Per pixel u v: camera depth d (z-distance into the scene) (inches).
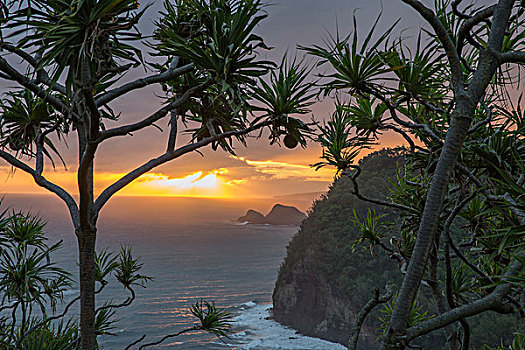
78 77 59.8
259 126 81.8
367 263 2178.9
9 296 101.7
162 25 84.3
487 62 45.9
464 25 52.5
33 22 56.3
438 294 76.8
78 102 64.9
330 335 2178.9
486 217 70.8
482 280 67.1
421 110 79.2
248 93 78.2
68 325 114.2
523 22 59.4
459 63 46.5
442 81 72.9
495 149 63.7
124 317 2375.7
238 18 67.2
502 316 1077.8
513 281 40.1
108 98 72.6
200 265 4776.1
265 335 2255.2
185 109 97.2
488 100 71.2
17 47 58.3
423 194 79.4
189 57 71.4
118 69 62.2
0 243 101.3
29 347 103.2
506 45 65.2
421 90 67.1
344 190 2578.7
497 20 47.6
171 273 4168.3
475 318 1125.1
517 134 65.4
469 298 76.4
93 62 62.4
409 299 42.6
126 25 61.8
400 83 67.9
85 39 54.6
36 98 93.4
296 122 79.5
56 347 107.3
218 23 70.0
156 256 5300.2
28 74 66.9
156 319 2421.3
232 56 70.2
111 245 5964.6
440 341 1246.9
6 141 92.4
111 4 55.4
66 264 2822.3
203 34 79.1
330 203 2596.0
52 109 95.3
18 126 94.5
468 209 72.3
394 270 2023.9
